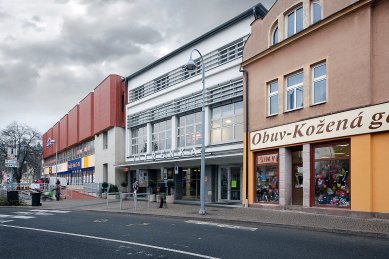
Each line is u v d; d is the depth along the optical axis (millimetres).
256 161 19406
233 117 22875
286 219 13734
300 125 16438
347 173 14422
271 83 18797
